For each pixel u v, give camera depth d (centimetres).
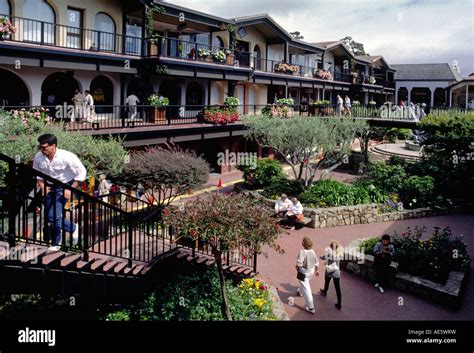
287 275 1216
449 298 1030
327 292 1105
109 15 2216
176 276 1015
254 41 3372
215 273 1012
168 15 2333
